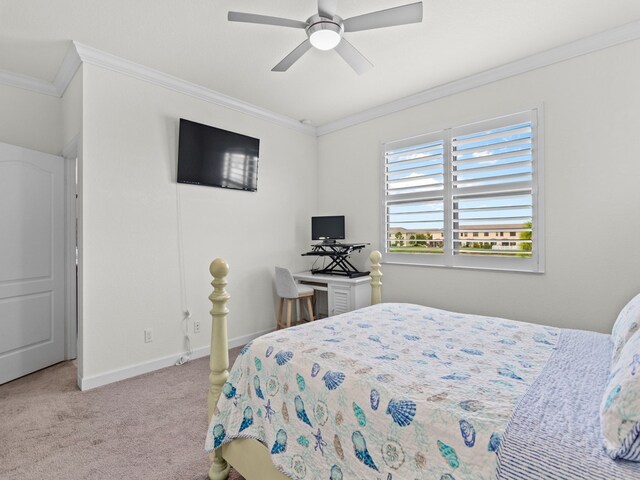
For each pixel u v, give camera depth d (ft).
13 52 8.49
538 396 3.34
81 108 8.47
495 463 2.64
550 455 2.51
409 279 11.62
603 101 8.03
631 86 7.68
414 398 3.35
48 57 8.74
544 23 7.55
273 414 4.42
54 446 6.18
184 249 10.46
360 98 11.60
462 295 10.42
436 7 7.00
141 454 5.97
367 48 8.50
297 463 3.96
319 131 14.58
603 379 3.77
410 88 10.82
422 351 4.76
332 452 3.69
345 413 3.66
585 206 8.30
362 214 13.08
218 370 5.41
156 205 9.84
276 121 13.21
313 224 13.56
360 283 11.48
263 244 12.78
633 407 2.46
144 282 9.56
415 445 3.10
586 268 8.31
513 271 9.40
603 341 5.12
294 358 4.50
